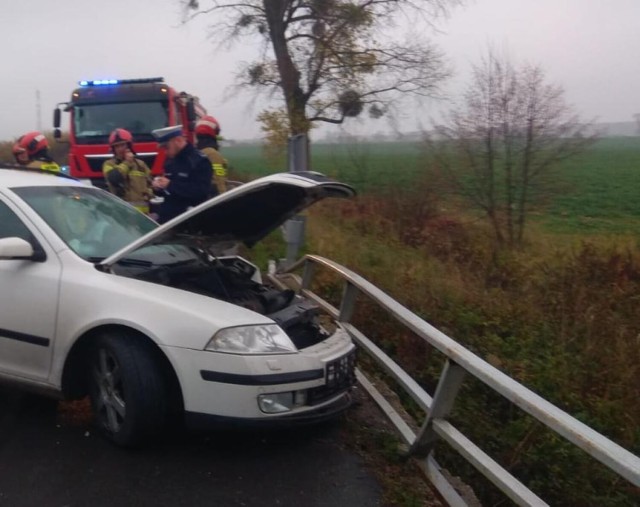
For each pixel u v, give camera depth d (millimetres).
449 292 9156
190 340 4605
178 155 7977
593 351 7723
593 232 18391
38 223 5363
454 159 14977
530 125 14242
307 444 5195
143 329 4676
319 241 12383
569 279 10078
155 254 5695
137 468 4684
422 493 4625
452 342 4680
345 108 21891
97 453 4859
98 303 4855
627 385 7109
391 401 6000
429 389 7059
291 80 21922
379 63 21578
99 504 4234
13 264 5234
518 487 3811
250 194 5074
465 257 12641
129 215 6188
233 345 4602
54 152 28219
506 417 6738
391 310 5621
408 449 5047
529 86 14227
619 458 2982
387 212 15602
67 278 5043
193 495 4395
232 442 5141
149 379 4715
